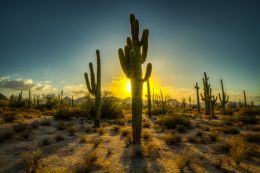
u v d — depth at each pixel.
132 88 9.09
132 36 9.56
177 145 8.54
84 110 22.72
